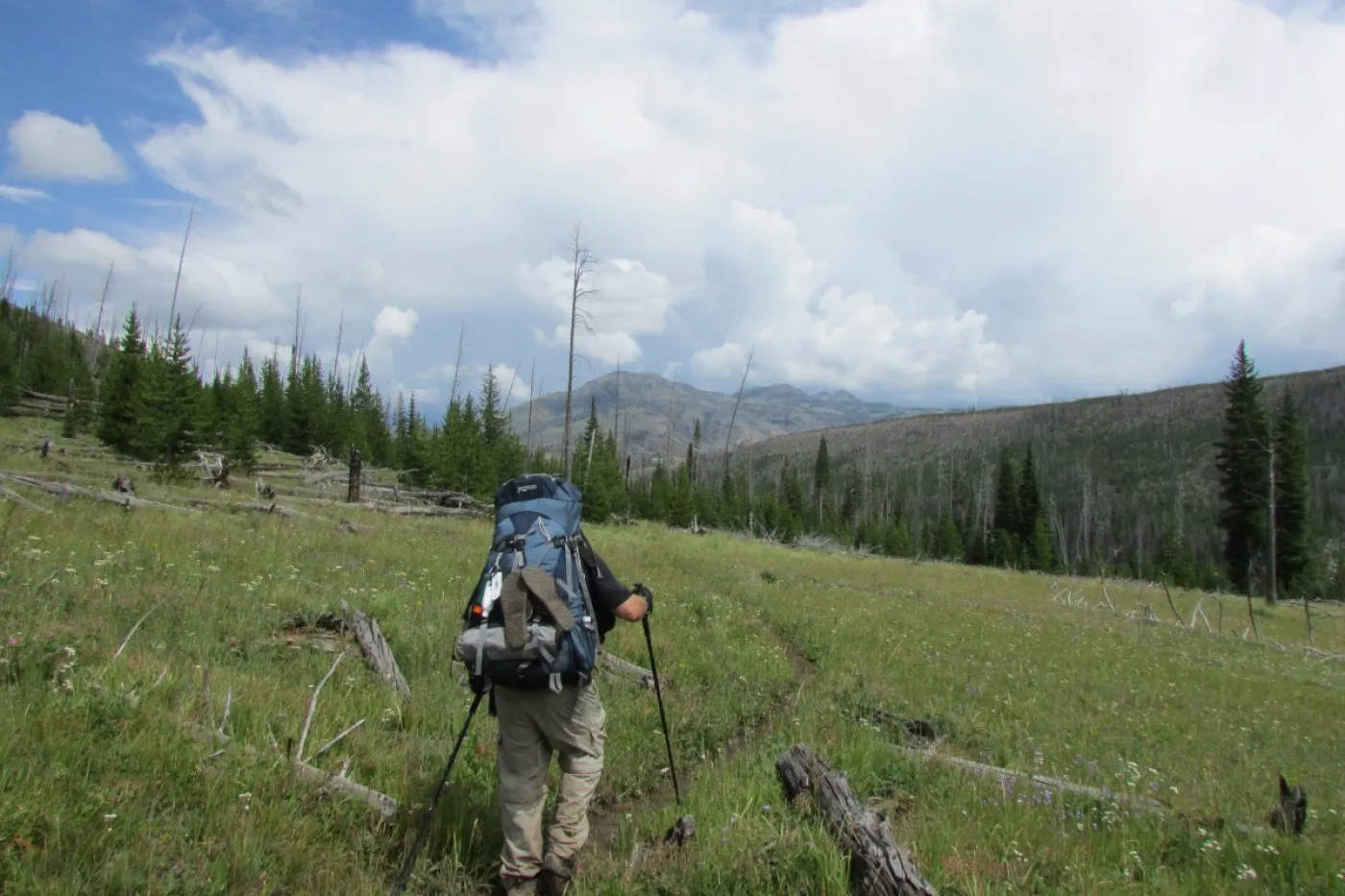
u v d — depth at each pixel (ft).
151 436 106.42
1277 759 32.48
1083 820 19.16
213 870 11.29
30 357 187.73
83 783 12.16
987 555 292.40
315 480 109.81
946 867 14.74
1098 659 57.52
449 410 174.40
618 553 80.33
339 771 15.84
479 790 16.57
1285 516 197.36
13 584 23.90
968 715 31.94
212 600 27.48
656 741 22.54
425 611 32.17
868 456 652.89
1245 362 203.62
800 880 13.30
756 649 39.73
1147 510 449.89
